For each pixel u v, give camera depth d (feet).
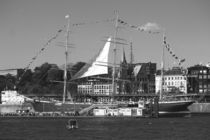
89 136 375.45
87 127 461.78
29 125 485.97
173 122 541.34
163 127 463.42
